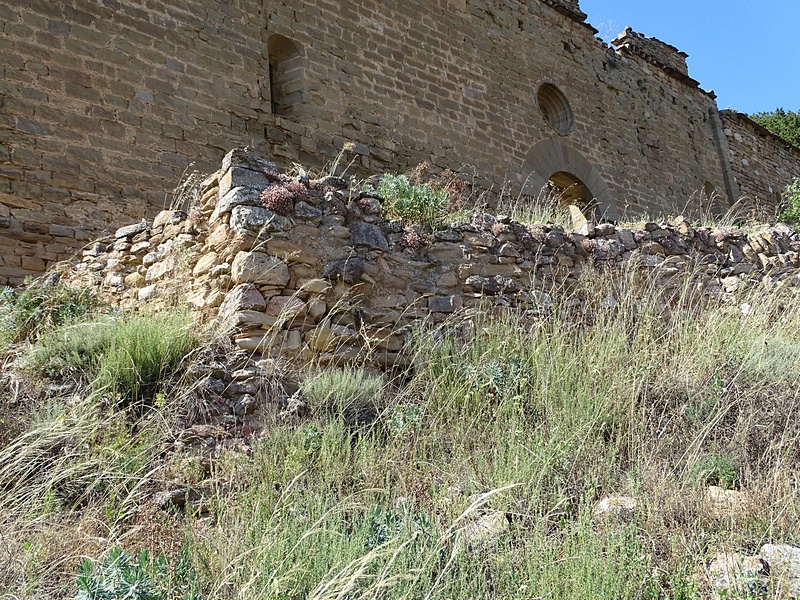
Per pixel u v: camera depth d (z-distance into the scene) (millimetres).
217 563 3432
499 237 7723
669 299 8195
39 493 3885
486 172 15273
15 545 3385
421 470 4645
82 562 3076
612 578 3301
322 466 4473
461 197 11805
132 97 10242
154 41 10688
